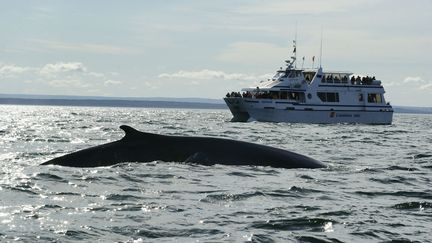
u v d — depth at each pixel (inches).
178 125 6318.9
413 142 3941.9
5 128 4874.5
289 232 1057.5
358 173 1856.5
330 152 2810.0
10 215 1115.9
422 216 1228.5
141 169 1643.7
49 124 6008.9
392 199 1425.9
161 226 1063.0
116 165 1686.8
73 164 1704.0
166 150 1749.5
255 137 4035.4
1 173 1633.9
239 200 1334.9
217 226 1076.5
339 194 1461.6
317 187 1540.4
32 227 1026.7
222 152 1777.8
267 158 1803.6
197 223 1094.4
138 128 5339.6
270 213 1202.6
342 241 1007.0
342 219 1166.3
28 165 1868.8
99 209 1197.7
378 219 1180.5
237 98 7514.8
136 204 1257.4
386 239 1026.7
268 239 1002.7
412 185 1670.8
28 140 3282.5
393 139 4271.7
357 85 7780.5
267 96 7544.3
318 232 1063.0
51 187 1437.0
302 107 7436.0
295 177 1664.6
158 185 1480.1
